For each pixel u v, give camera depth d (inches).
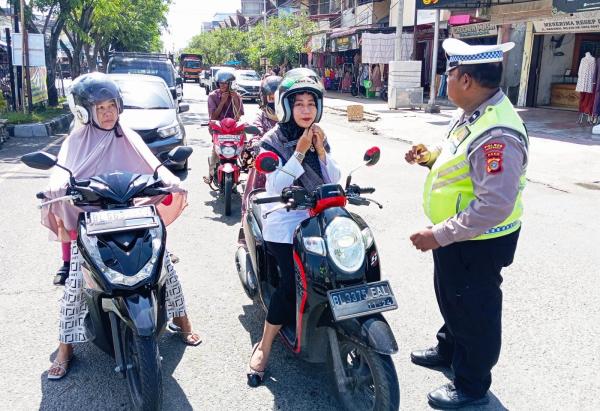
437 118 659.4
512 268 195.9
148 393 103.3
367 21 1142.3
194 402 120.8
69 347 130.4
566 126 552.4
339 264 106.0
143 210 113.6
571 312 163.3
